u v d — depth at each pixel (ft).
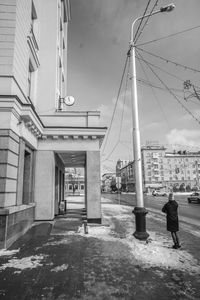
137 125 27.30
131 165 289.94
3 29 25.17
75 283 13.51
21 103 25.49
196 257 18.69
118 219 42.19
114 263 17.04
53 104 39.93
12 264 16.67
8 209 21.21
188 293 12.39
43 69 41.11
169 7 26.53
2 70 24.43
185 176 266.77
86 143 37.01
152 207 74.49
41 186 34.96
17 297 11.80
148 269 15.88
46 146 36.22
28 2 31.14
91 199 35.55
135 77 28.50
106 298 11.78
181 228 34.22
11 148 23.71
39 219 33.99
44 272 15.15
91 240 24.34
